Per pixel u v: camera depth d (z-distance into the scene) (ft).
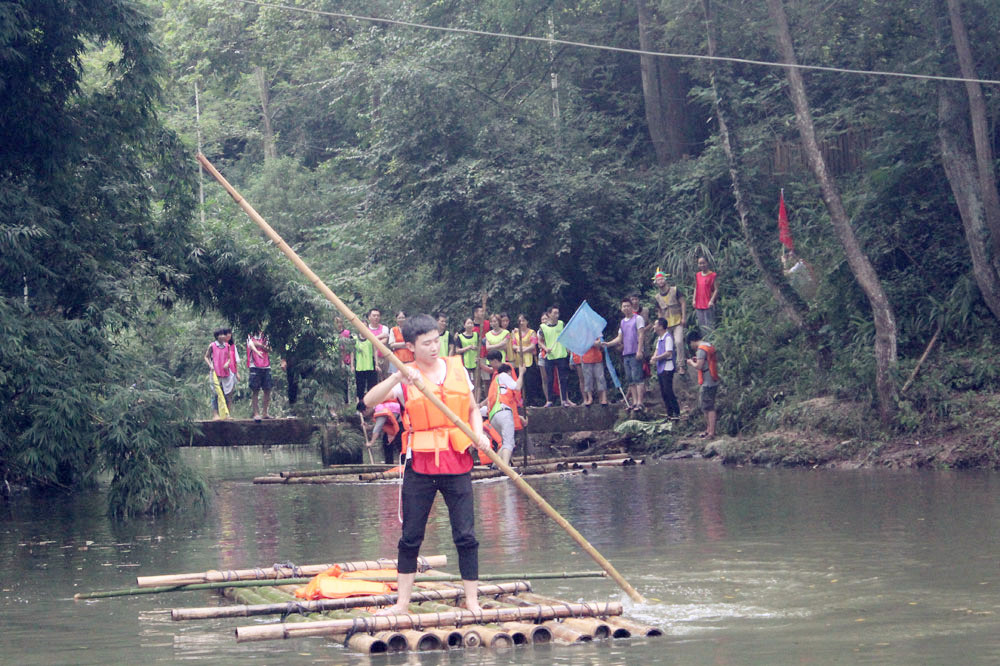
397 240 80.02
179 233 49.60
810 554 25.49
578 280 77.30
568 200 74.64
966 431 46.70
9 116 42.91
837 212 51.03
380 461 62.23
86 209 46.01
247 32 105.60
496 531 31.71
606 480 47.70
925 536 27.55
